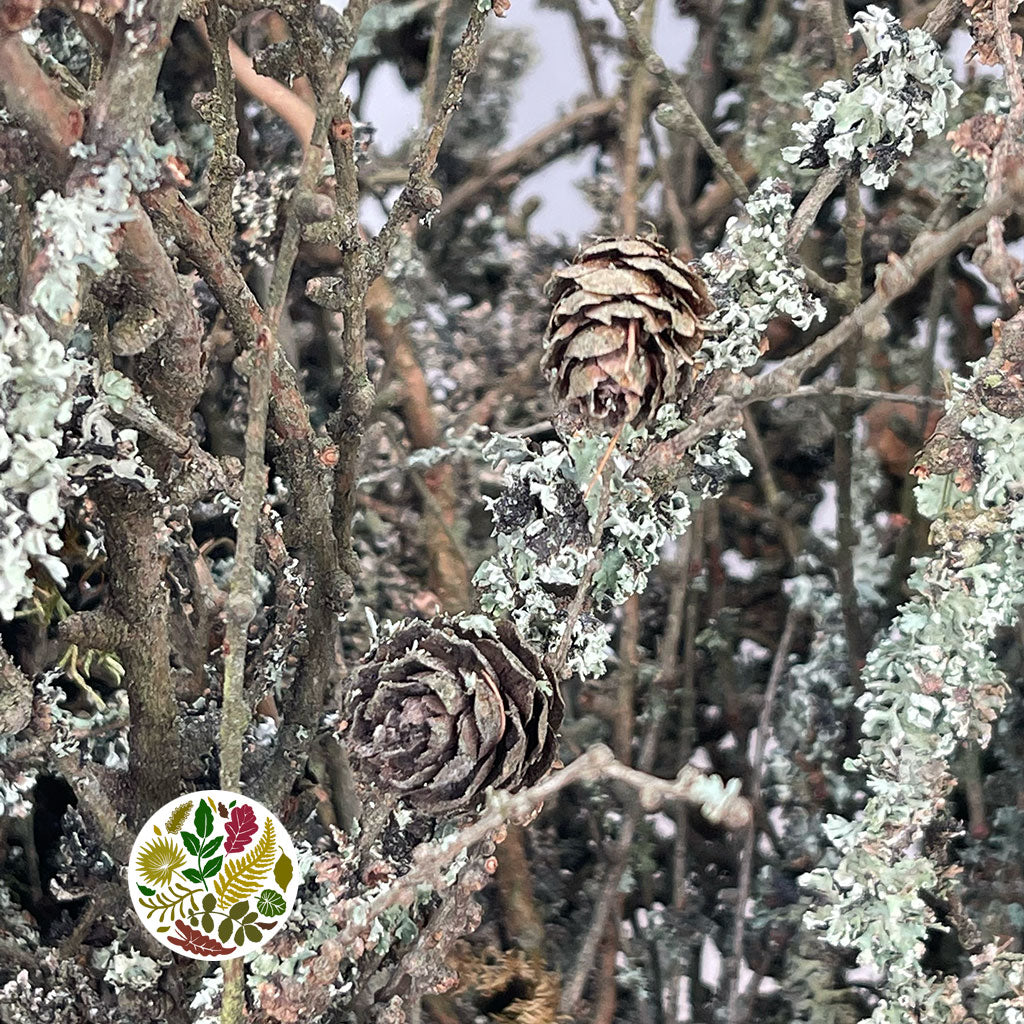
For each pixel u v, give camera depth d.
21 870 0.22
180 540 0.20
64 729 0.18
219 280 0.17
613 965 0.23
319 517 0.19
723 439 0.20
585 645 0.19
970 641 0.19
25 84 0.15
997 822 0.23
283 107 0.23
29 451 0.15
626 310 0.16
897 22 0.19
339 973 0.19
